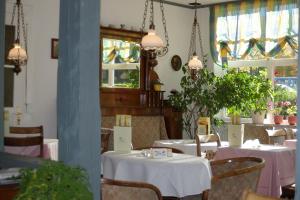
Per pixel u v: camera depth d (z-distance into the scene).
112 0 7.41
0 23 3.24
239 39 7.98
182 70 8.38
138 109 7.50
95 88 2.18
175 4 8.38
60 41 2.21
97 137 2.18
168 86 8.27
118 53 7.46
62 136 2.19
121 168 3.78
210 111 7.70
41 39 6.47
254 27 7.82
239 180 3.02
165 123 7.89
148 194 2.59
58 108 2.22
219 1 8.20
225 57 8.15
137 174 3.69
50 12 6.57
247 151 4.77
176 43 8.41
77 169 1.57
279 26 7.50
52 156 4.99
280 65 7.71
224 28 8.20
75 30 2.14
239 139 5.04
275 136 6.08
